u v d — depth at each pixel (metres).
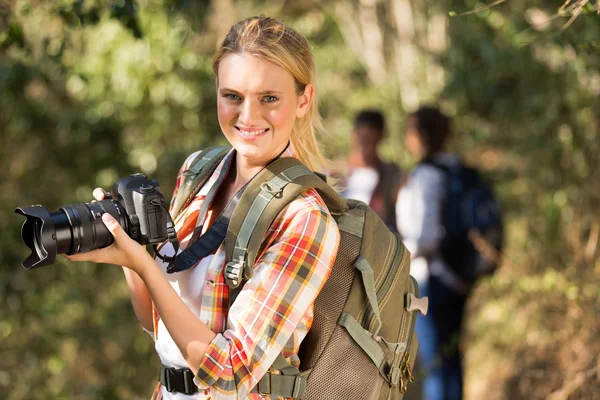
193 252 2.17
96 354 5.71
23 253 5.48
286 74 2.12
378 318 2.24
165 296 2.01
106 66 5.30
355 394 2.22
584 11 2.95
